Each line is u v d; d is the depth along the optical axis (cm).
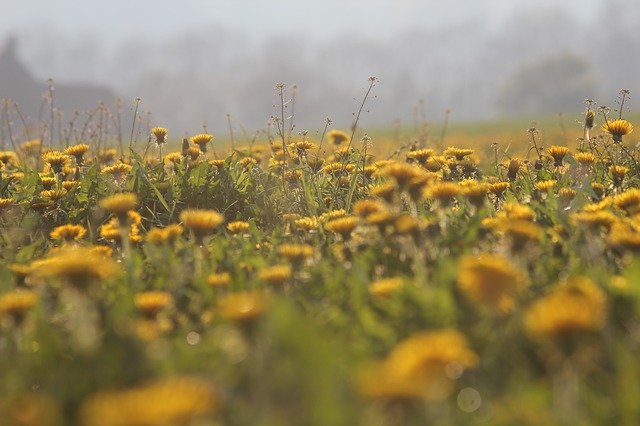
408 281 556
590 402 402
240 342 432
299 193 1157
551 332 367
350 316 527
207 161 1193
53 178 1146
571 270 610
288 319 412
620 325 499
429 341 357
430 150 1145
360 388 365
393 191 743
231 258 718
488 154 1927
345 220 702
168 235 754
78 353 465
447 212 771
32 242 926
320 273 640
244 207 1162
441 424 355
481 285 446
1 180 1177
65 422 403
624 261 639
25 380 464
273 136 1555
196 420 304
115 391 424
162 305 531
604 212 700
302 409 364
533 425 370
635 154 1338
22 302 505
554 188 1054
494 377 430
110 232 808
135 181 1146
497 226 724
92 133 1653
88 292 525
